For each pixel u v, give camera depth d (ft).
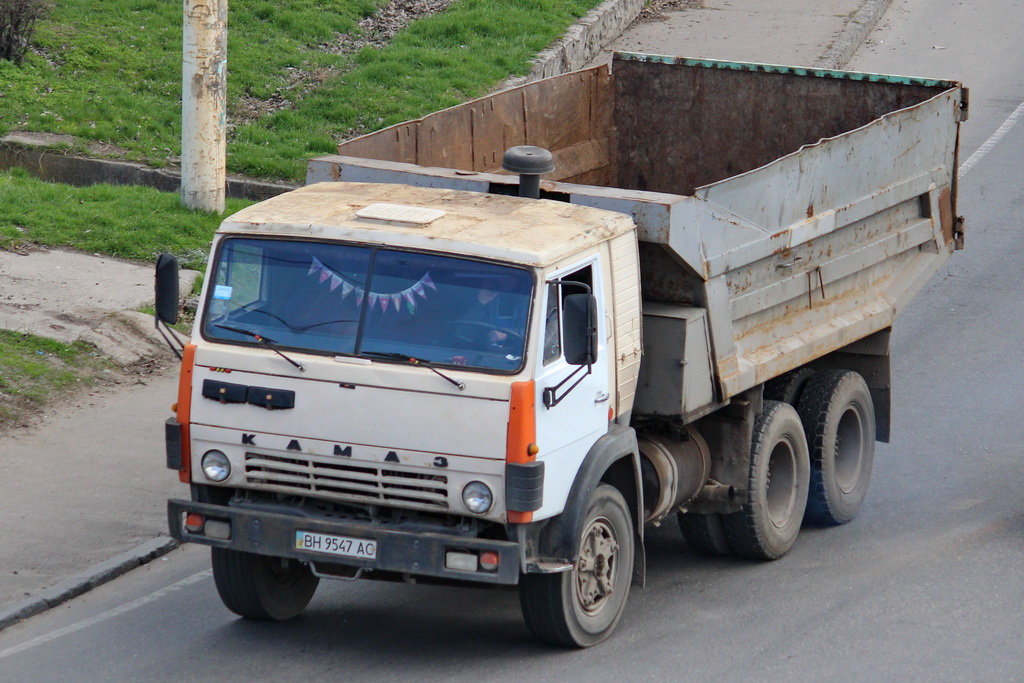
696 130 132.36
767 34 288.71
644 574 90.94
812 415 105.81
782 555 102.17
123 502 107.04
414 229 77.82
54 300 143.74
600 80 133.08
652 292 90.17
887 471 120.26
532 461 74.28
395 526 77.41
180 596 93.91
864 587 95.40
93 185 186.91
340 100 228.22
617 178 136.36
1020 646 85.15
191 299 150.61
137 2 270.05
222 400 77.77
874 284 110.73
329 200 84.17
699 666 81.92
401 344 75.92
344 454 76.13
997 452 123.95
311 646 85.40
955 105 114.42
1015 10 315.17
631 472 86.43
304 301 77.87
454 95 236.02
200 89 173.47
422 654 84.07
